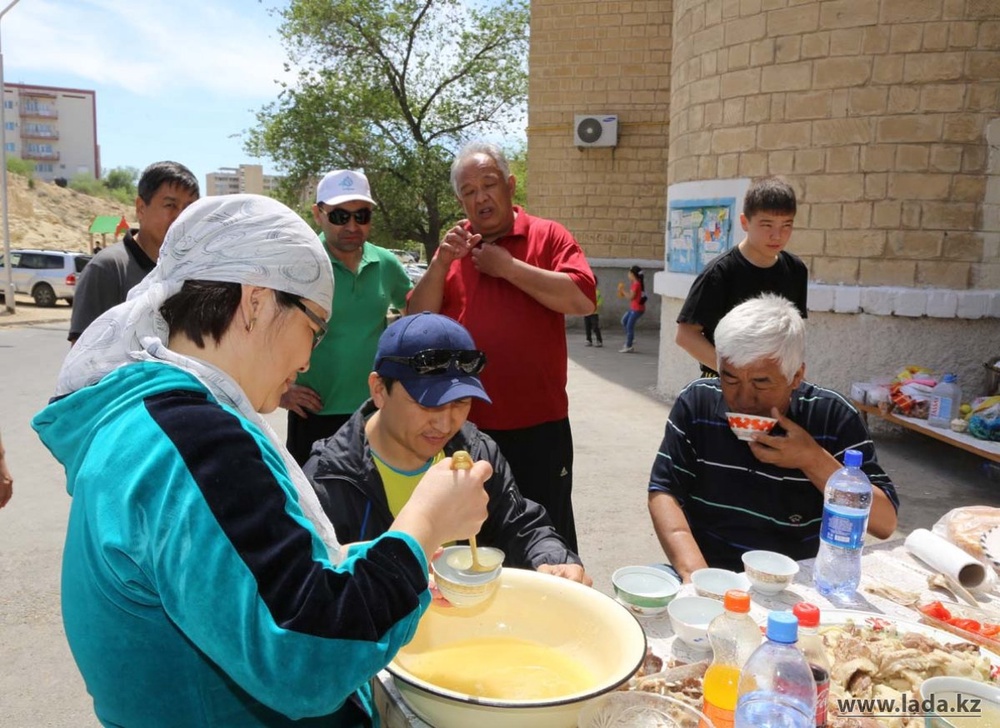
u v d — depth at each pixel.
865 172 6.39
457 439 2.18
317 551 0.95
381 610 0.93
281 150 19.81
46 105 99.12
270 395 1.14
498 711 1.13
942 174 6.18
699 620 1.68
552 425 3.15
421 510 1.07
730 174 7.15
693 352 3.68
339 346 3.46
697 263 7.71
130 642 0.96
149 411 0.95
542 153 15.49
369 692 1.35
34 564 4.04
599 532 4.52
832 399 2.28
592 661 1.38
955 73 6.05
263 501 0.90
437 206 20.89
